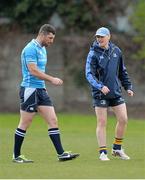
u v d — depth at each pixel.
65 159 31.41
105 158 31.75
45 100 31.17
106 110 31.77
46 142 41.19
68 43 72.31
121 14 74.62
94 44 31.72
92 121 60.28
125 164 30.27
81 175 26.92
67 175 26.94
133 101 71.44
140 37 71.12
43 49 31.19
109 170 28.31
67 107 72.00
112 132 49.94
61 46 72.25
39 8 75.56
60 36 72.75
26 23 75.69
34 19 75.62
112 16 74.81
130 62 72.19
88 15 74.56
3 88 72.31
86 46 72.44
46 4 74.88
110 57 31.58
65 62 72.19
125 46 72.44
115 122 59.09
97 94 31.58
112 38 72.88
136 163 30.70
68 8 74.94
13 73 72.19
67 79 72.12
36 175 27.00
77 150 37.03
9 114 69.31
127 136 46.44
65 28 74.50
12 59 72.25
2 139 43.19
